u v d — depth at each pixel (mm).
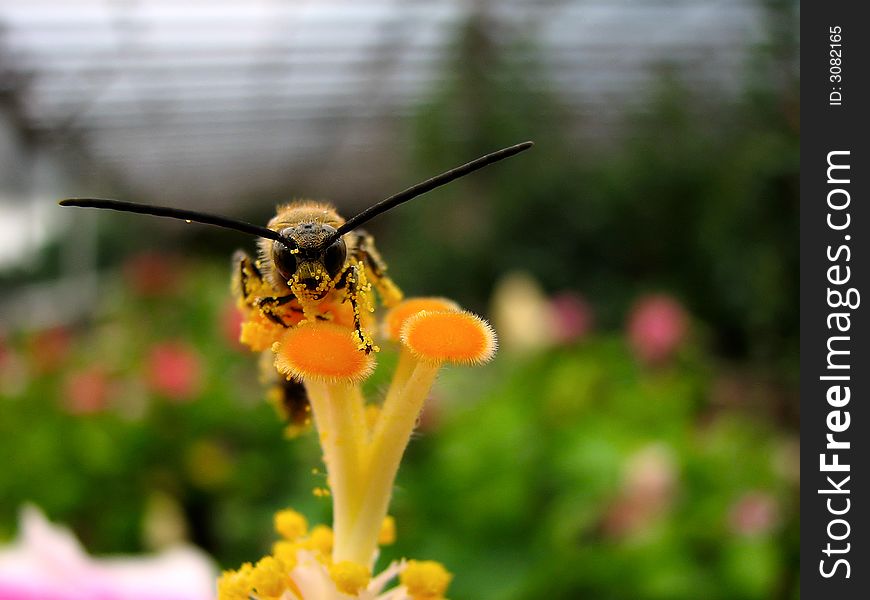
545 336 160
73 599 63
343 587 50
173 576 68
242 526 130
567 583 98
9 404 162
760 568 100
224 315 166
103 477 138
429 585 51
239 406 155
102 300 446
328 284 52
